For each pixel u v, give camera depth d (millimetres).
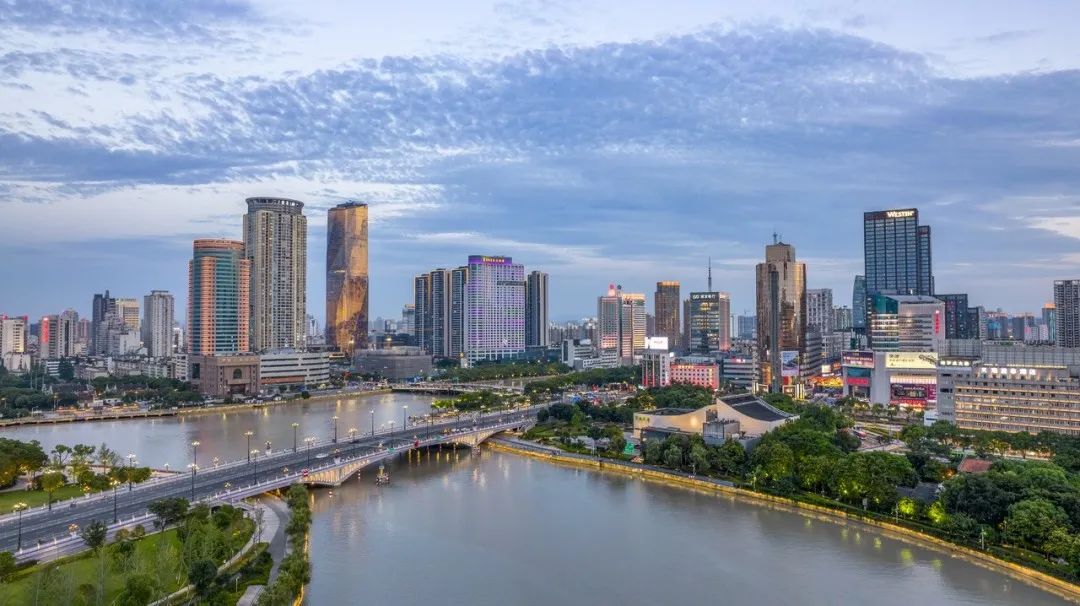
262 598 189125
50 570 188125
